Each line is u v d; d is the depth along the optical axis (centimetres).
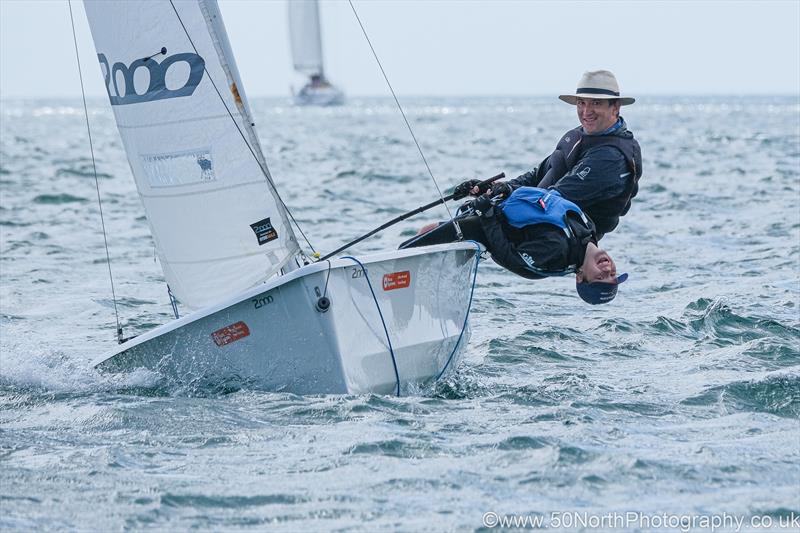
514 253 2469
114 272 4688
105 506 1717
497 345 3023
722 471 1877
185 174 2447
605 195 2536
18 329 3466
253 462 1933
